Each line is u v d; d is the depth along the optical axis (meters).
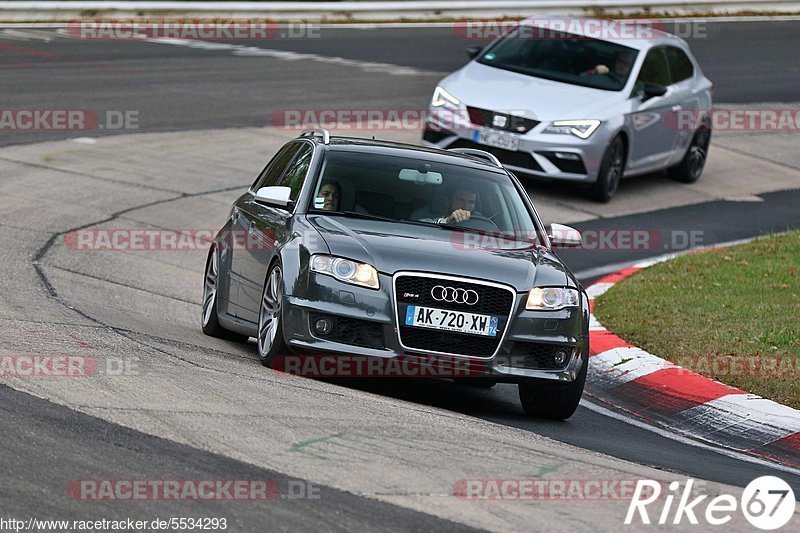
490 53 64.25
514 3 114.62
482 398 31.67
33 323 30.75
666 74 65.44
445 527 18.55
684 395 31.92
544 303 28.34
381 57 91.81
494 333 27.77
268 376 27.77
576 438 27.36
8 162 57.09
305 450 21.72
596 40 64.12
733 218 61.03
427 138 61.34
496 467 22.19
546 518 19.50
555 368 28.53
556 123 58.84
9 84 72.38
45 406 22.80
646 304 41.41
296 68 85.12
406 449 22.55
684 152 67.00
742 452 28.23
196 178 58.59
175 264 45.94
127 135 64.38
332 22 107.62
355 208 30.77
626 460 25.03
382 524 18.45
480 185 32.66
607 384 33.75
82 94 71.88
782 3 126.88
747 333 37.16
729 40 110.81
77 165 58.06
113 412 22.84
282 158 35.31
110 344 29.11
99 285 40.28
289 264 28.47
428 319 27.52
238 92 76.25
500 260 28.86
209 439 21.80
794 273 45.66
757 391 31.80
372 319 27.39
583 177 59.38
